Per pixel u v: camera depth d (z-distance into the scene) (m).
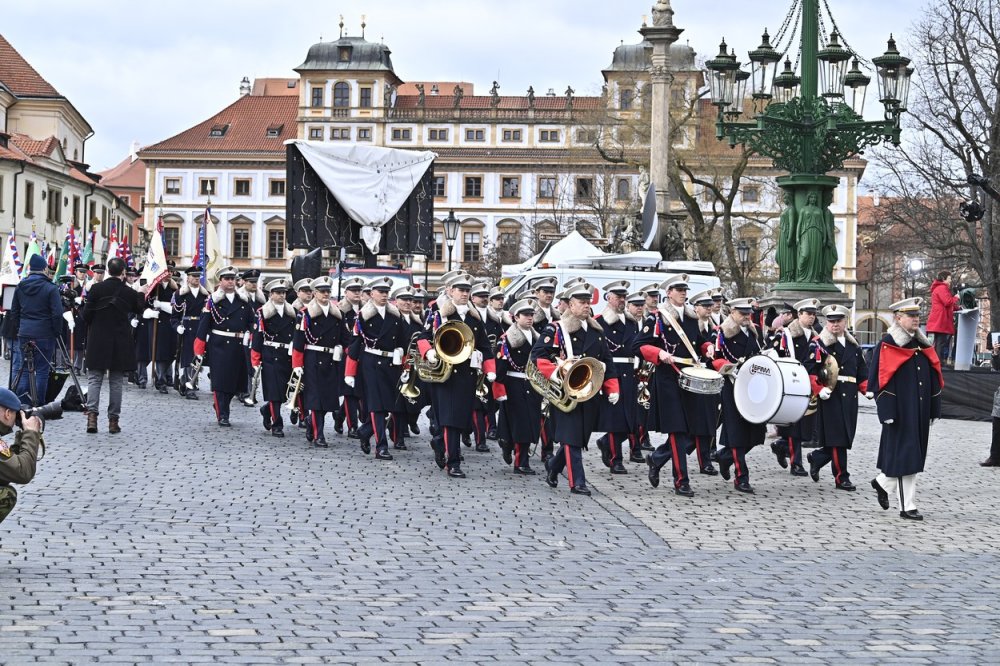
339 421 20.64
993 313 43.72
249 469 15.70
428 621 8.49
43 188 82.38
